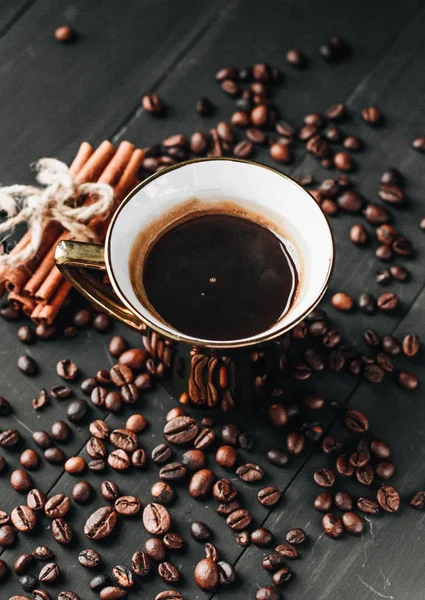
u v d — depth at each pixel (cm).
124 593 45
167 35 57
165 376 47
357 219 52
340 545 46
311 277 43
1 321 50
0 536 46
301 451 48
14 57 56
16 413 49
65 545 46
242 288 44
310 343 50
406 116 55
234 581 46
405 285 51
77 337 50
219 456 47
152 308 44
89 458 48
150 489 47
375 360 49
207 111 55
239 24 57
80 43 56
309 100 55
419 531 46
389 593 45
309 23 57
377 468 47
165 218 45
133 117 55
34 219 48
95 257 43
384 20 57
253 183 45
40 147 54
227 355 43
